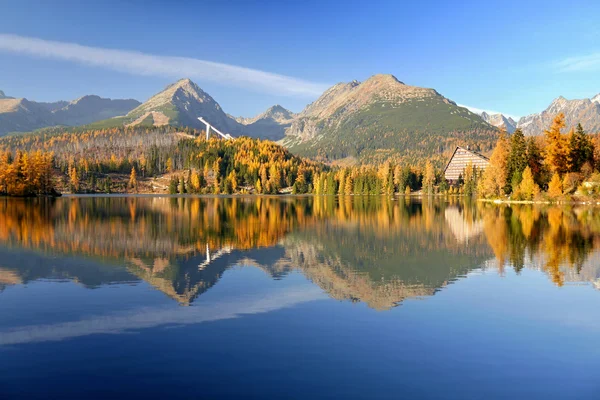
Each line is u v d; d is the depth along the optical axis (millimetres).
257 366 16375
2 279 29578
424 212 91750
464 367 16562
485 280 29844
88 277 30312
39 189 174125
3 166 168750
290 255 39438
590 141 123438
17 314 22219
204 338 19047
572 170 119500
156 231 56562
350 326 20672
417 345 18531
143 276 30797
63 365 16406
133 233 54250
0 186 165875
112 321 21172
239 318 21703
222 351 17688
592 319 21922
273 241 48156
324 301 24781
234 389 14727
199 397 14211
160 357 17094
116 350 17719
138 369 16094
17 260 36156
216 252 40781
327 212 93875
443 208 105625
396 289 27562
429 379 15602
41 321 21203
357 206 118875
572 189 115062
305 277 30750
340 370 16156
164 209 102500
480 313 22734
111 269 32969
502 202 126625
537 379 15758
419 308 23594
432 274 31750
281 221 71812
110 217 77188
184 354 17391
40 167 176750
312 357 17203
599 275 31203
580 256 38125
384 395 14477
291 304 24219
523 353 17875
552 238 48719
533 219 70750
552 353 17906
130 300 24844
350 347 18219
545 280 29828
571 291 27031
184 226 63000
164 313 22484
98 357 17094
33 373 15781
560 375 16078
